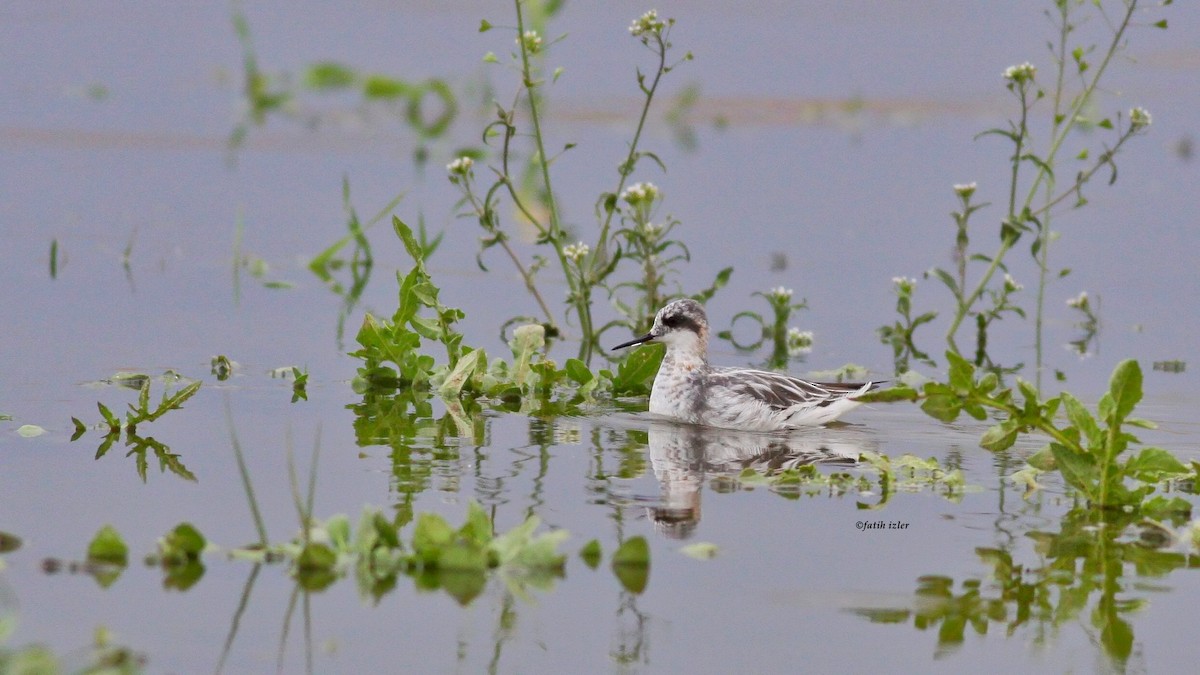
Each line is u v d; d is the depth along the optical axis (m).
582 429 12.77
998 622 8.16
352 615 7.97
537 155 16.80
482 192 22.84
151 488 10.18
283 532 9.23
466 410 13.34
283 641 7.57
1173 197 24.31
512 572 8.73
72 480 10.33
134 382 13.79
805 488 10.82
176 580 8.38
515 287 19.44
